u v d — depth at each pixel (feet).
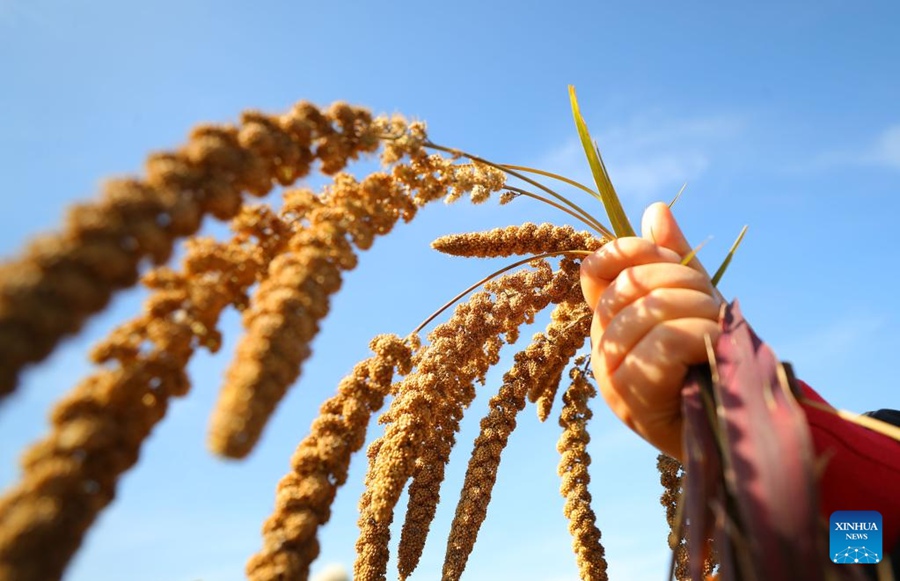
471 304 1.49
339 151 0.92
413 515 1.41
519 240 1.42
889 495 0.86
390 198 1.00
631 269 1.02
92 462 0.57
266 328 0.69
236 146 0.74
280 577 0.80
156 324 0.69
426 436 1.27
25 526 0.51
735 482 0.73
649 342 0.92
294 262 0.80
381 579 1.24
